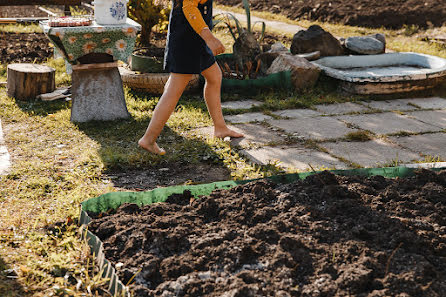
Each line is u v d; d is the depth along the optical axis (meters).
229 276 2.56
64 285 2.58
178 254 2.75
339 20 11.98
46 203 3.50
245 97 6.63
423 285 2.46
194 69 4.23
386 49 9.39
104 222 3.05
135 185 3.92
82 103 5.42
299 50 7.95
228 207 3.18
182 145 4.70
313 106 6.20
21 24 11.14
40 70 6.20
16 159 4.33
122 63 7.44
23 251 2.88
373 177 3.64
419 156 4.54
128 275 2.58
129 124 5.34
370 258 2.61
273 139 4.97
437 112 6.04
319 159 4.43
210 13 4.23
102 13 5.28
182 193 3.49
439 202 3.27
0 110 5.70
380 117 5.81
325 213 3.08
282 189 3.43
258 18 12.65
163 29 9.06
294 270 2.57
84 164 4.26
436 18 11.27
